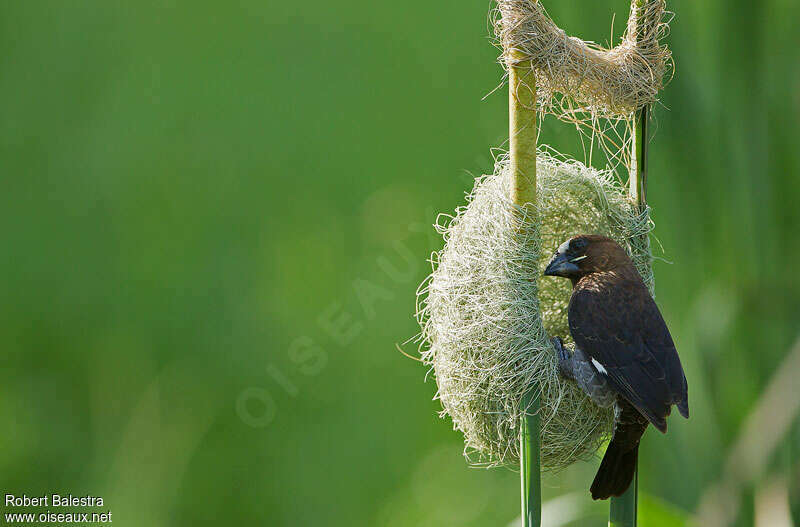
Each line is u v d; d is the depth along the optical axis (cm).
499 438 649
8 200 1482
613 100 620
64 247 1453
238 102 1602
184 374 1301
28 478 1178
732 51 735
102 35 1612
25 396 1268
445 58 1475
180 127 1588
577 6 755
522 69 591
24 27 1579
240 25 1645
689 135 741
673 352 636
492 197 651
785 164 746
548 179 688
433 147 1437
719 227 751
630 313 634
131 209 1502
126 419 1229
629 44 628
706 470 754
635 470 625
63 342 1343
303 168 1531
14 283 1421
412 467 1207
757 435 727
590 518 839
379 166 1468
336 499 1191
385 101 1522
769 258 749
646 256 686
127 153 1552
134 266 1431
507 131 974
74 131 1559
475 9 1451
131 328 1360
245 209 1504
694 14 740
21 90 1552
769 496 711
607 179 714
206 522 1166
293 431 1256
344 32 1606
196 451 1214
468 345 645
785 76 751
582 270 670
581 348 641
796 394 720
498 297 632
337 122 1548
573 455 670
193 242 1459
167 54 1625
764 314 755
